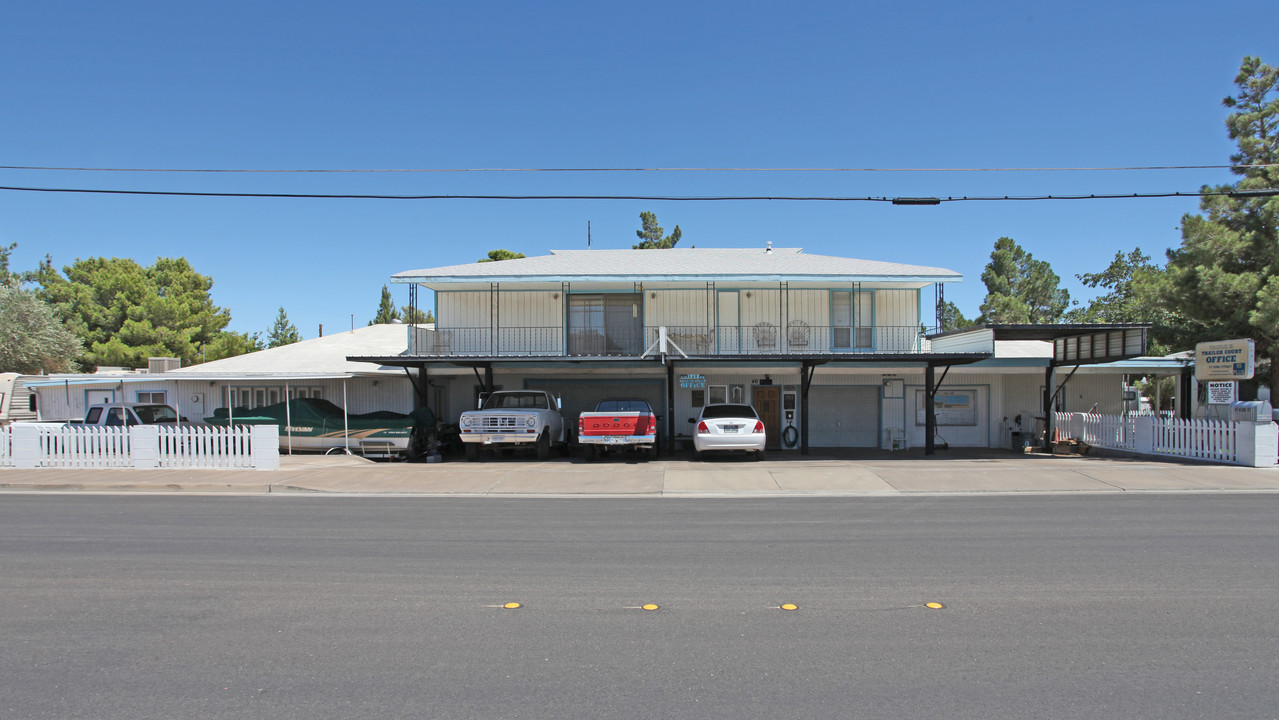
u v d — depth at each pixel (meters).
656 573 7.26
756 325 23.48
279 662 4.98
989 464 17.06
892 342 23.50
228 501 12.52
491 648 5.22
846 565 7.54
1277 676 4.67
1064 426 22.34
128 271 43.94
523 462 18.50
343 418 20.48
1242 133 24.78
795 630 5.57
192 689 4.54
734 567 7.48
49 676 4.75
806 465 17.14
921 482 14.38
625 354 23.69
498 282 22.08
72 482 14.45
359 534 9.31
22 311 34.62
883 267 23.53
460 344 23.48
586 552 8.22
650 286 23.08
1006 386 24.11
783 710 4.23
